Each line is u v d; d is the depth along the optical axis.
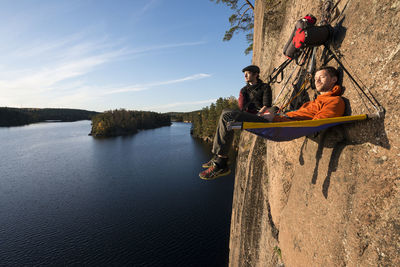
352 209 1.83
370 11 1.89
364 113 1.80
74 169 60.91
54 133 156.38
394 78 1.59
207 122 95.69
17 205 38.84
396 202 1.48
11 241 28.56
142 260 24.39
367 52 1.86
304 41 2.31
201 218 32.41
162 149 82.00
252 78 3.42
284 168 3.47
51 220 33.62
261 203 4.51
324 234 2.15
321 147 2.40
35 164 67.62
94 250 26.47
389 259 1.46
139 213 34.72
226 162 2.55
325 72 2.18
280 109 2.90
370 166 1.71
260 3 7.66
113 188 45.56
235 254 5.61
